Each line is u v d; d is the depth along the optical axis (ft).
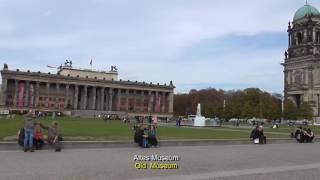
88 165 100.42
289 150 159.22
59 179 80.23
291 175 92.38
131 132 221.66
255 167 104.99
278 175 91.97
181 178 85.25
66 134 183.83
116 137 173.17
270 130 342.85
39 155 118.93
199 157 124.06
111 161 108.88
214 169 99.45
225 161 116.16
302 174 94.22
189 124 463.42
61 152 127.75
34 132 132.05
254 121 584.40
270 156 133.90
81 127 270.67
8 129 220.84
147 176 86.79
